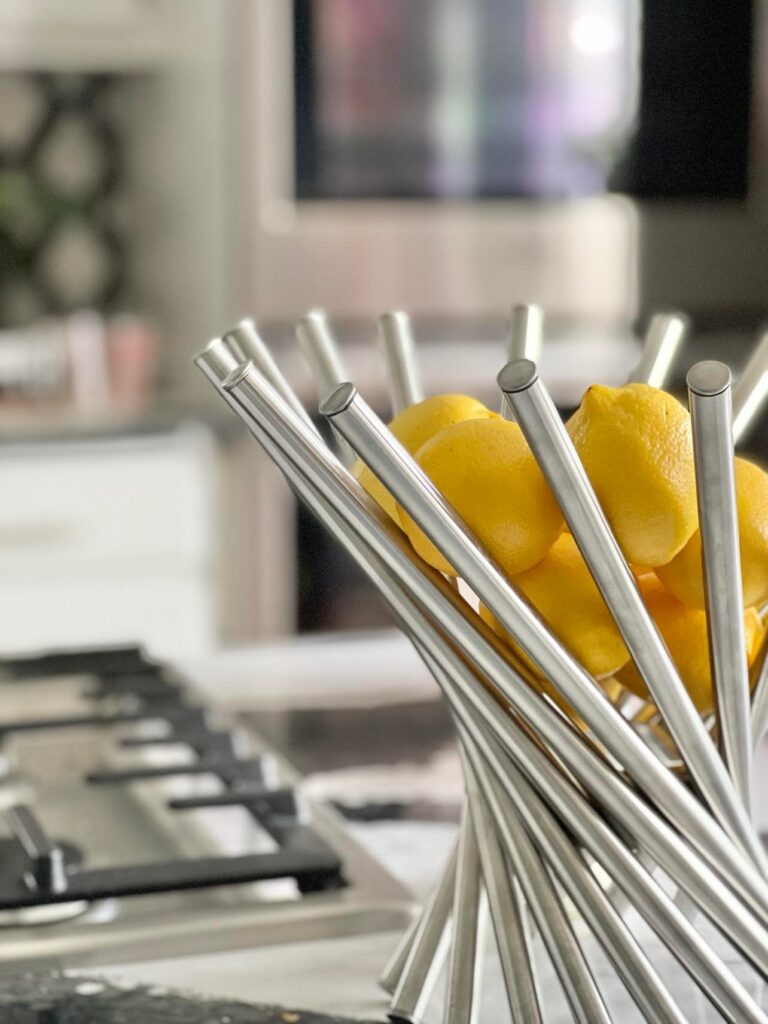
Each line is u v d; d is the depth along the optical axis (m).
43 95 2.92
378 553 0.50
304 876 0.78
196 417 2.43
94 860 0.85
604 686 0.61
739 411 0.60
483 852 0.55
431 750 1.07
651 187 2.59
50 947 0.70
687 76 2.55
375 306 2.52
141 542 2.39
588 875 0.50
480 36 2.48
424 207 2.51
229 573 2.50
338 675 1.29
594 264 2.58
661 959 0.65
